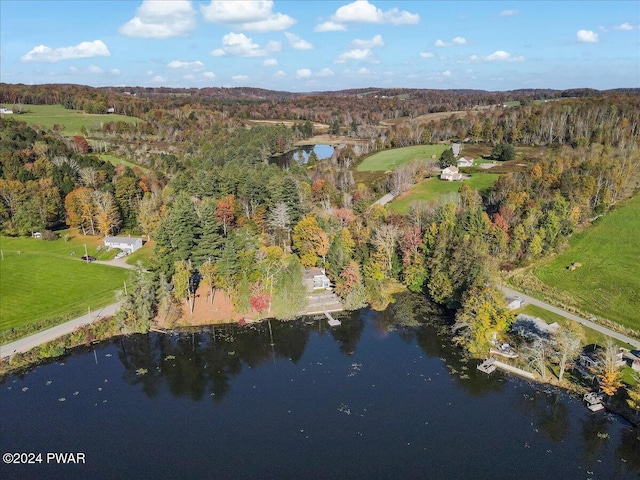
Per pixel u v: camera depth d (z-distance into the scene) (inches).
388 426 2532.0
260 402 2763.3
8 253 4820.4
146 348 3398.1
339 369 3097.9
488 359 3095.5
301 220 4724.4
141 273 3794.3
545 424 2529.5
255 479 2183.8
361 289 4003.4
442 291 3818.9
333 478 2182.6
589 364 2898.6
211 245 3991.1
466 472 2212.1
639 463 2266.2
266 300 3892.7
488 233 4517.7
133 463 2289.6
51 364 3171.8
